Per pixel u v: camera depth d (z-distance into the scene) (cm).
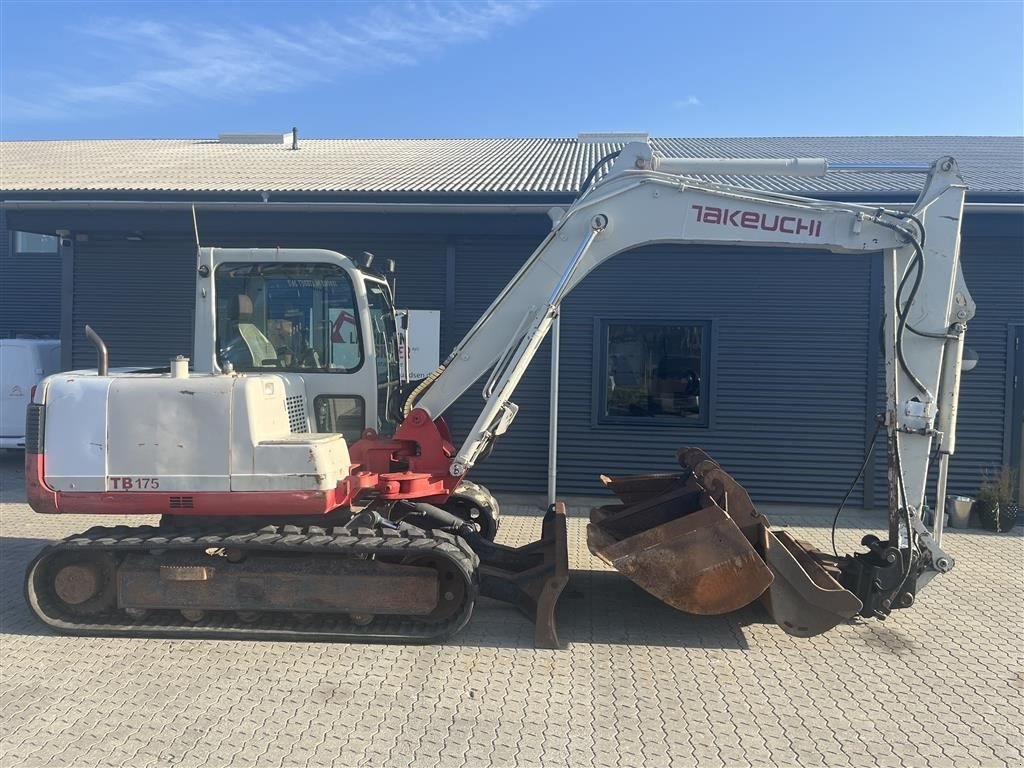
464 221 787
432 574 420
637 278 810
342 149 1255
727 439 807
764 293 796
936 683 387
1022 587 550
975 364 768
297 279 482
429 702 354
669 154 1084
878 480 790
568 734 327
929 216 440
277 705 347
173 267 856
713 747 319
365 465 483
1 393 988
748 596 416
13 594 497
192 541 419
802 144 1239
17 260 1386
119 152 1228
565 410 823
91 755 302
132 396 418
